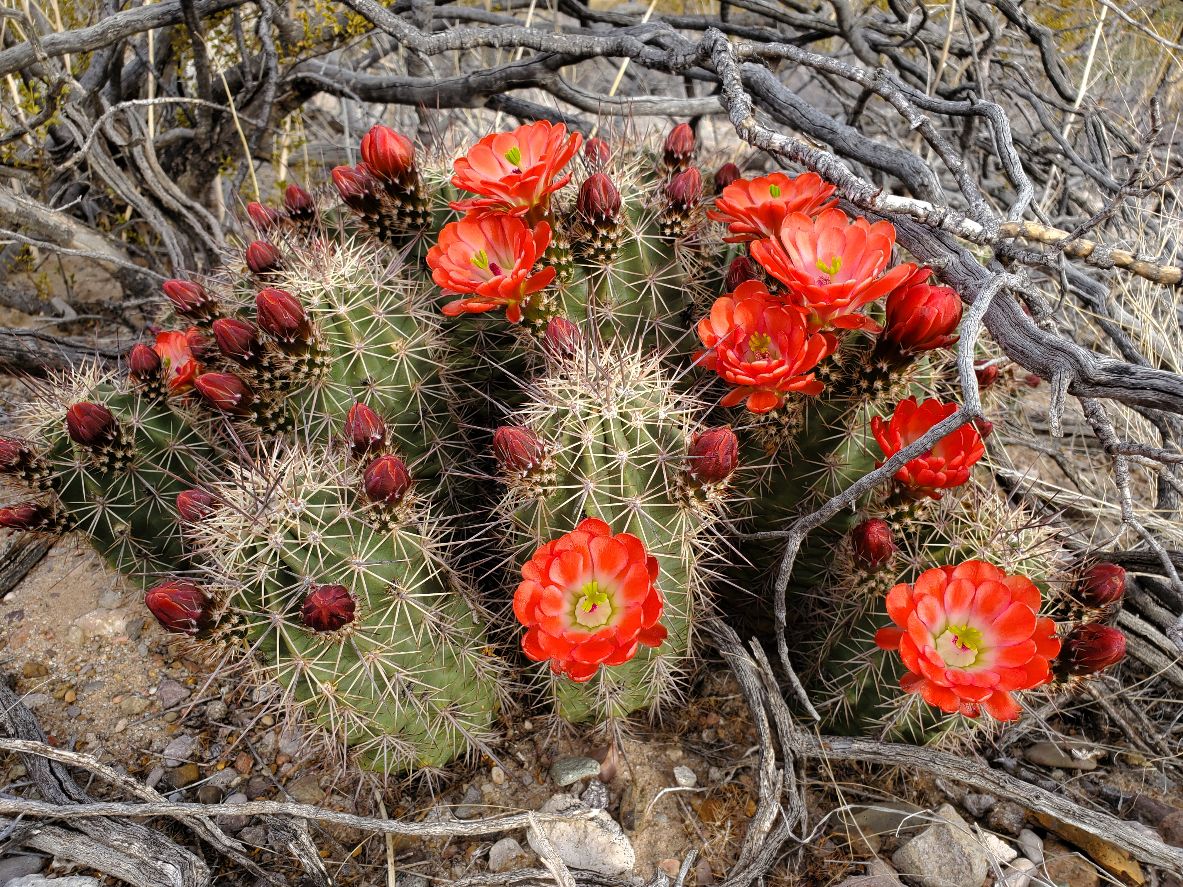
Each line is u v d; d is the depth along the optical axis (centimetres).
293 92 63
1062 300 43
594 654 27
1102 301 42
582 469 30
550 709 39
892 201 32
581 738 38
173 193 57
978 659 29
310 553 30
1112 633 32
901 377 33
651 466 31
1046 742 39
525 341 36
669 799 36
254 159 68
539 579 28
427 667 33
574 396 30
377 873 33
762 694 37
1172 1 64
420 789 37
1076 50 68
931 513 34
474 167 32
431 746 35
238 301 39
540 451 30
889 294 32
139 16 51
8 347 54
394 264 36
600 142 39
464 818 35
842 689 36
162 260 65
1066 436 57
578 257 36
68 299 64
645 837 34
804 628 39
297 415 36
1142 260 31
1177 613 41
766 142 35
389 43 68
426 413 37
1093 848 34
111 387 38
